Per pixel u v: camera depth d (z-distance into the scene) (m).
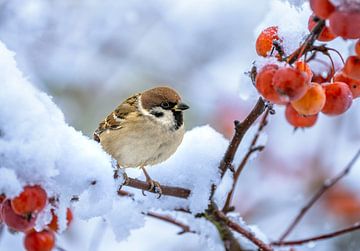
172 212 7.90
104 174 5.89
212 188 7.18
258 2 15.10
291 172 13.16
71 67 14.16
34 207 5.21
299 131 13.49
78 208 6.27
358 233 11.71
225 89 14.30
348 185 12.60
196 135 7.57
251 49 14.90
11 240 11.68
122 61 14.55
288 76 5.08
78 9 14.05
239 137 6.68
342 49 6.12
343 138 13.55
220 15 15.12
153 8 14.73
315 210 12.41
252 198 12.93
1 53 5.67
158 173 7.39
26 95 5.50
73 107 13.97
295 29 5.71
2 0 13.47
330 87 5.61
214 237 7.45
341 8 4.74
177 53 14.91
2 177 5.16
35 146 5.31
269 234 12.24
